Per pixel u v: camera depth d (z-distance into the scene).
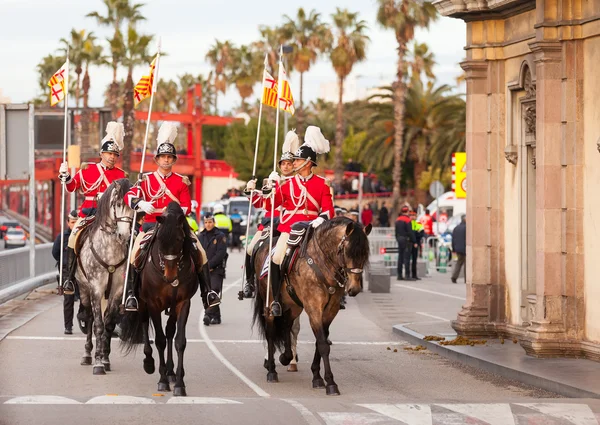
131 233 14.09
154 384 13.85
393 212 64.69
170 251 12.77
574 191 15.92
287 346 14.95
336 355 17.33
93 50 86.75
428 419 10.84
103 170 15.67
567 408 11.55
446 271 41.47
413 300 28.38
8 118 27.98
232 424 10.47
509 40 18.25
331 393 13.10
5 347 17.58
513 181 18.33
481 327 18.50
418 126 65.69
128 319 14.08
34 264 28.28
